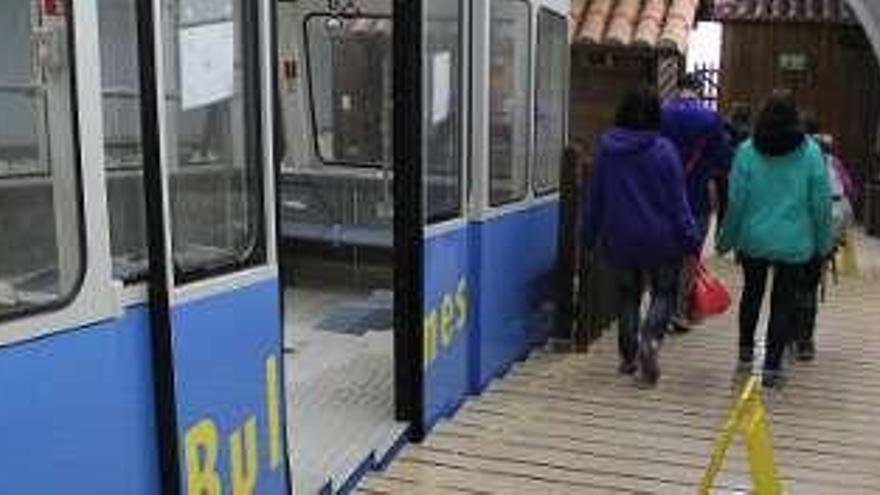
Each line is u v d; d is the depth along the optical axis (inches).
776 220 245.0
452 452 201.0
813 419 232.1
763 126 245.0
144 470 120.8
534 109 261.7
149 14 116.6
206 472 131.6
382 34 320.5
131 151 119.6
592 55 393.4
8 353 100.8
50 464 106.0
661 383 253.4
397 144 197.3
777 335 251.4
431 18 200.1
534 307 273.4
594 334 290.0
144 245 120.9
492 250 238.5
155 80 118.0
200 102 130.6
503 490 184.5
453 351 222.5
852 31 647.8
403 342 203.0
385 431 199.8
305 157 330.0
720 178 289.7
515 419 221.9
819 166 243.6
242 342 139.0
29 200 106.9
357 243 322.7
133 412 118.4
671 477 193.5
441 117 209.9
